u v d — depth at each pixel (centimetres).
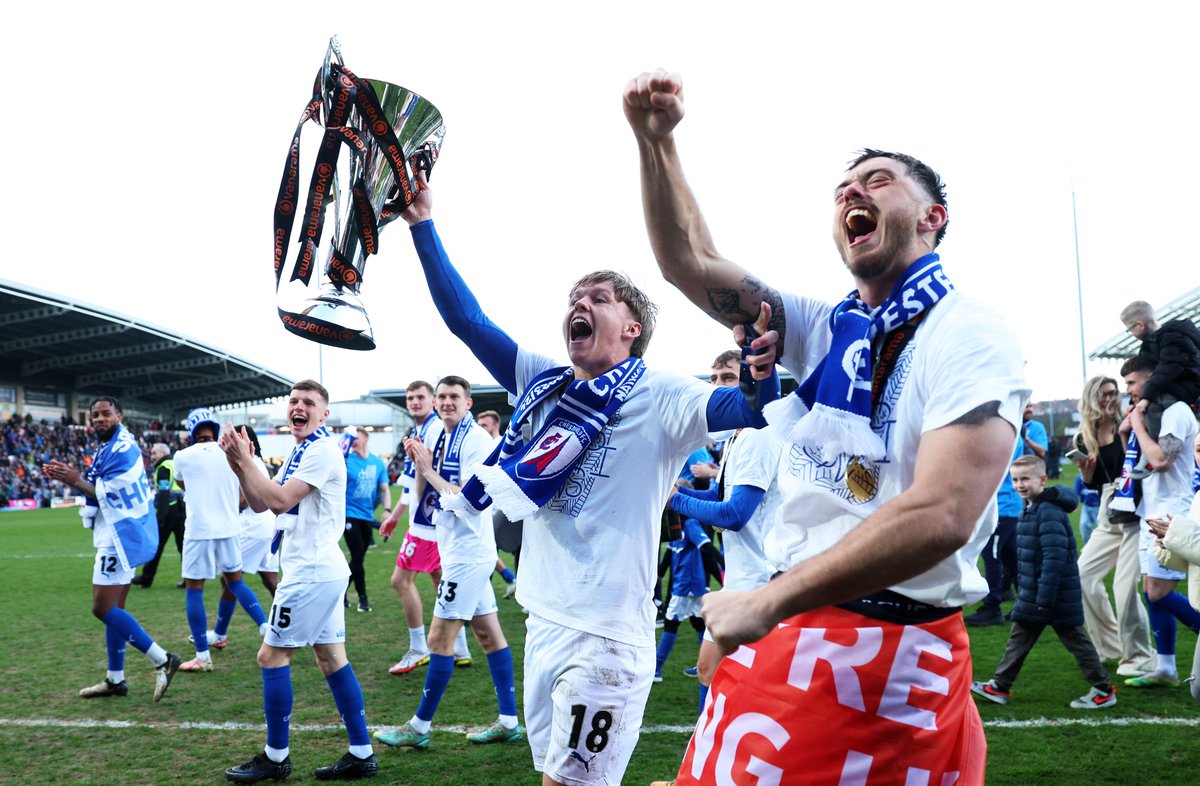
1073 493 481
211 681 580
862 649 162
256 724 482
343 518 419
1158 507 488
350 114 242
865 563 130
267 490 383
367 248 246
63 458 3522
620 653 243
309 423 433
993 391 137
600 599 244
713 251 199
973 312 152
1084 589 579
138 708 515
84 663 630
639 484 248
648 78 175
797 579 135
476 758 420
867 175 168
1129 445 514
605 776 242
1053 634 674
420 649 603
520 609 858
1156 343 511
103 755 432
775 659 170
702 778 173
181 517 1000
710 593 148
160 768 413
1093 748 405
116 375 4059
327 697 537
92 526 542
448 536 442
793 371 207
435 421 596
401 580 600
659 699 516
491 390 4091
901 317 160
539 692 254
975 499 132
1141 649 526
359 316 238
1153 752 397
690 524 543
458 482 544
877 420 161
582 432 246
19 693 549
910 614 163
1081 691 503
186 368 4053
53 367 3712
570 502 250
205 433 638
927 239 170
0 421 3616
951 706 164
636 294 264
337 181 245
